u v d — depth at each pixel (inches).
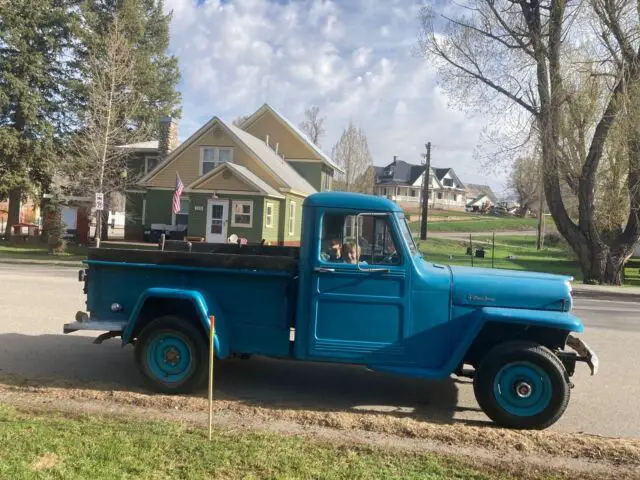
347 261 231.5
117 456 167.3
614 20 831.7
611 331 449.7
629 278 1032.2
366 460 175.2
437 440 201.8
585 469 179.6
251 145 1301.7
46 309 443.2
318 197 234.1
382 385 275.6
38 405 220.5
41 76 1310.3
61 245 1088.2
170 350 242.4
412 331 228.8
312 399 249.9
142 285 253.3
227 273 243.4
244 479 157.2
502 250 1680.6
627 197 959.6
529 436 205.9
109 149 1181.7
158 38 1733.5
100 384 255.0
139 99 1456.7
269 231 1190.9
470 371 239.9
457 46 933.8
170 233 1310.3
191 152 1304.1
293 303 241.0
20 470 155.3
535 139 901.8
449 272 239.0
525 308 225.8
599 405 255.3
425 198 1940.2
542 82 880.9
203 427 200.4
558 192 930.7
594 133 895.7
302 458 173.3
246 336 244.5
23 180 1289.4
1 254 1045.2
